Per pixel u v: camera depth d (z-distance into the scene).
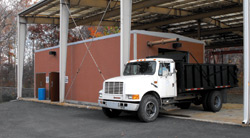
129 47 12.59
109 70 14.52
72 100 17.55
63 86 16.98
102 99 9.91
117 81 9.27
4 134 7.62
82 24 23.34
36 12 20.53
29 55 43.25
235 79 13.03
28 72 41.56
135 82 8.93
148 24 24.47
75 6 18.89
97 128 8.25
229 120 9.34
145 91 9.03
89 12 21.27
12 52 44.00
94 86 15.59
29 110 13.62
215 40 32.31
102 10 20.53
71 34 39.75
